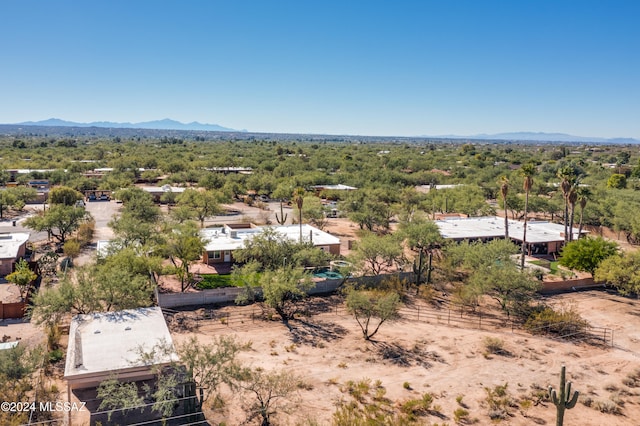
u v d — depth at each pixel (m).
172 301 35.34
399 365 27.38
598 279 42.19
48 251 44.94
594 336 32.47
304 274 37.03
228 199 83.44
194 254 39.12
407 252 54.59
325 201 91.94
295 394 23.67
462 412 22.28
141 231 43.69
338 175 116.75
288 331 31.86
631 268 39.31
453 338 31.52
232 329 31.83
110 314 27.45
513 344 30.83
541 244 56.09
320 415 22.03
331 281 40.47
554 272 47.12
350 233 64.81
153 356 22.11
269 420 21.39
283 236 45.06
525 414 22.69
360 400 23.39
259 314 34.72
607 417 22.75
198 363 21.31
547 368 27.59
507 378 26.25
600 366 28.06
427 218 65.12
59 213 53.66
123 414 21.17
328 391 24.16
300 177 103.44
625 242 62.25
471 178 121.69
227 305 36.38
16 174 104.31
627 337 32.44
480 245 44.75
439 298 39.75
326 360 27.67
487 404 23.48
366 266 46.97
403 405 22.89
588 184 104.31
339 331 32.19
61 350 27.19
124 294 29.95
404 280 41.16
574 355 29.45
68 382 20.77
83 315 27.31
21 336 29.02
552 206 75.00
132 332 25.03
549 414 22.88
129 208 59.72
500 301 37.91
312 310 36.06
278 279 34.56
